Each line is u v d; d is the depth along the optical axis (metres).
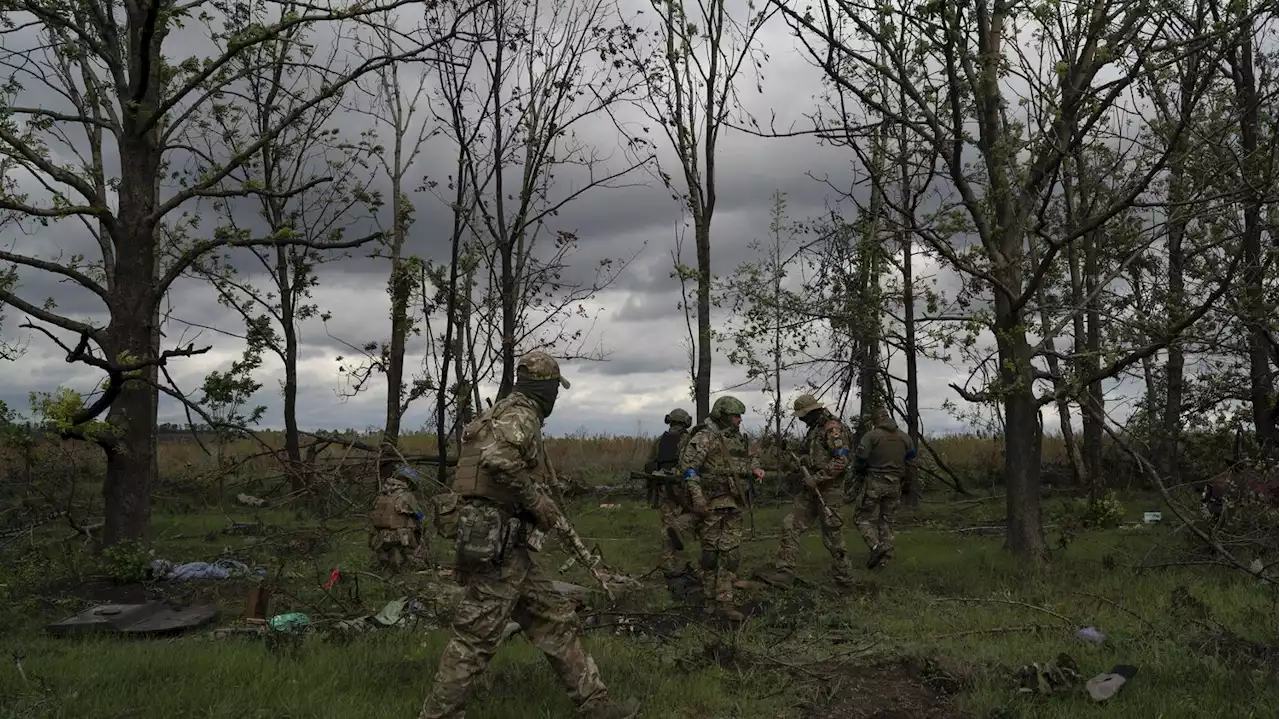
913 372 18.97
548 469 5.54
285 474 12.88
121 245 12.06
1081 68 11.38
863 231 12.24
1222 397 15.74
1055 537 13.55
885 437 11.66
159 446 24.34
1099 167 12.50
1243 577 9.91
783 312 14.52
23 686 5.88
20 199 11.20
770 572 11.31
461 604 5.14
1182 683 6.11
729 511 9.09
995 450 24.67
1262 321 11.14
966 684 6.30
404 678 6.35
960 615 8.46
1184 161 10.71
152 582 10.59
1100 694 5.88
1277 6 9.96
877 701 6.14
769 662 6.77
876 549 11.55
